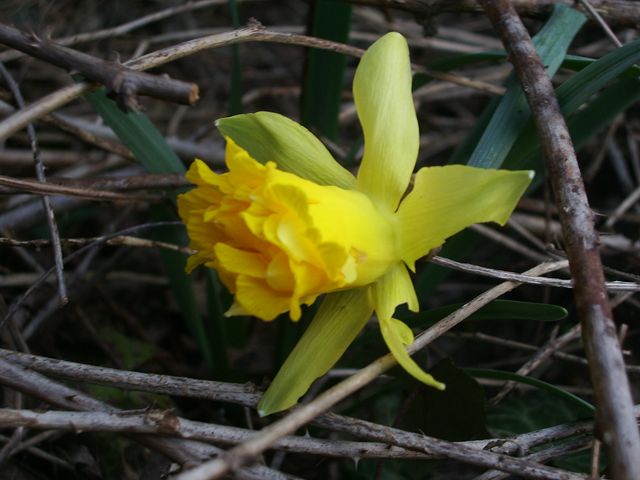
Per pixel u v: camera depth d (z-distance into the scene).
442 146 0.42
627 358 0.34
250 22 0.27
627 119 0.41
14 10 0.39
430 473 0.31
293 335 0.31
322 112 0.34
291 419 0.20
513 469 0.21
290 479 0.21
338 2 0.31
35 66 0.42
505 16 0.27
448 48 0.41
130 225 0.38
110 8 0.45
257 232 0.20
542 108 0.25
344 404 0.32
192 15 0.48
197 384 0.23
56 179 0.28
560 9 0.28
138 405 0.30
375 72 0.24
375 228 0.22
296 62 0.48
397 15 0.47
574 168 0.23
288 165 0.24
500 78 0.43
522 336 0.36
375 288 0.23
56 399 0.22
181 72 0.47
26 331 0.30
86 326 0.33
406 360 0.21
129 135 0.28
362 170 0.24
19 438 0.24
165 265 0.31
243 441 0.22
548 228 0.33
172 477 0.21
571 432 0.23
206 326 0.36
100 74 0.23
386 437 0.22
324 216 0.21
